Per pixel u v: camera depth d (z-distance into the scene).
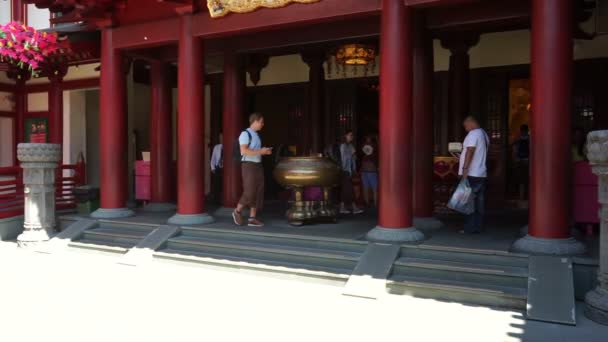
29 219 9.45
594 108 10.64
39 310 5.65
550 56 6.18
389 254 6.61
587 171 7.38
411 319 5.25
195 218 8.81
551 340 4.62
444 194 10.01
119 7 9.68
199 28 8.83
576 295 5.79
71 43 11.27
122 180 9.96
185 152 8.94
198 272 7.38
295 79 13.88
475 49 11.83
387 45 7.12
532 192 6.33
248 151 8.43
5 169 10.66
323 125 12.86
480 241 6.96
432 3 6.92
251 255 7.53
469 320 5.20
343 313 5.48
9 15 14.23
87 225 9.44
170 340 4.70
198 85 8.99
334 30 9.18
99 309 5.67
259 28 8.31
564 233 6.15
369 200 12.20
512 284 5.82
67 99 14.29
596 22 10.12
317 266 6.97
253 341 4.66
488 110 11.81
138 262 7.87
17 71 14.22
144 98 16.44
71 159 14.34
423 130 8.42
